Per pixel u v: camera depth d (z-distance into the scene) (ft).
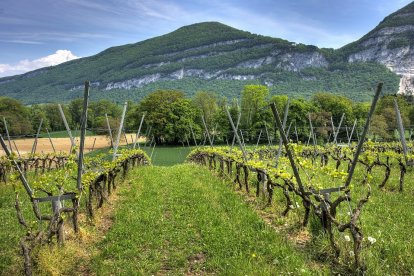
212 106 328.49
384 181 50.08
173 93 303.27
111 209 43.60
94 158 51.13
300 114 237.86
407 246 25.64
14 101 277.64
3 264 25.61
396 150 95.40
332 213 26.81
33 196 28.04
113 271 24.56
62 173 33.53
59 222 27.71
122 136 228.63
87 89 29.17
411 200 42.01
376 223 32.58
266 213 38.19
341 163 81.35
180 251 28.12
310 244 27.53
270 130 247.09
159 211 40.22
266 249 26.73
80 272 24.93
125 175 70.85
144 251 28.35
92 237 32.01
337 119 251.60
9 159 27.84
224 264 24.88
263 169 44.29
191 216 37.78
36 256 25.07
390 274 22.24
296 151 29.01
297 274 22.43
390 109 197.47
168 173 80.48
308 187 30.42
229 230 31.73
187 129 277.03
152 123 276.41
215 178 68.23
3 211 41.45
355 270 22.61
